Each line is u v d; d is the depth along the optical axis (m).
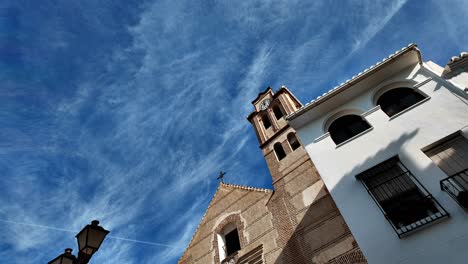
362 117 10.84
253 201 15.77
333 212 12.08
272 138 18.17
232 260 14.06
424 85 10.20
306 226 12.51
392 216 7.92
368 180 9.01
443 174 7.84
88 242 6.66
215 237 15.81
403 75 11.09
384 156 9.18
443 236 6.88
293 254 12.09
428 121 9.18
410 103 10.33
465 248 6.48
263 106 21.89
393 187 8.43
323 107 11.93
